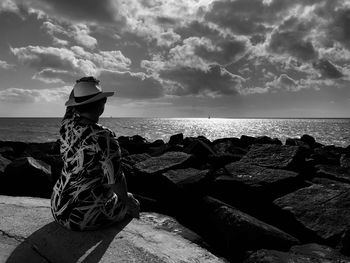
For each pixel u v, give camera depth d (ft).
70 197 10.87
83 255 10.27
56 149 37.73
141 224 12.76
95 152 10.24
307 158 29.78
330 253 11.95
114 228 12.02
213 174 19.65
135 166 21.89
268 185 18.31
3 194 18.93
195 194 17.92
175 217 16.61
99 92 10.42
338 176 22.02
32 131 202.59
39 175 19.11
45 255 10.39
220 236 13.82
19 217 13.15
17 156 36.68
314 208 15.29
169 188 18.40
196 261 10.76
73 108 10.73
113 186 10.54
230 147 37.73
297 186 19.13
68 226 11.25
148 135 190.08
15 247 10.89
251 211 17.76
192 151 29.37
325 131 277.44
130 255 10.39
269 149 24.82
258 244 12.73
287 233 14.74
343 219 14.21
